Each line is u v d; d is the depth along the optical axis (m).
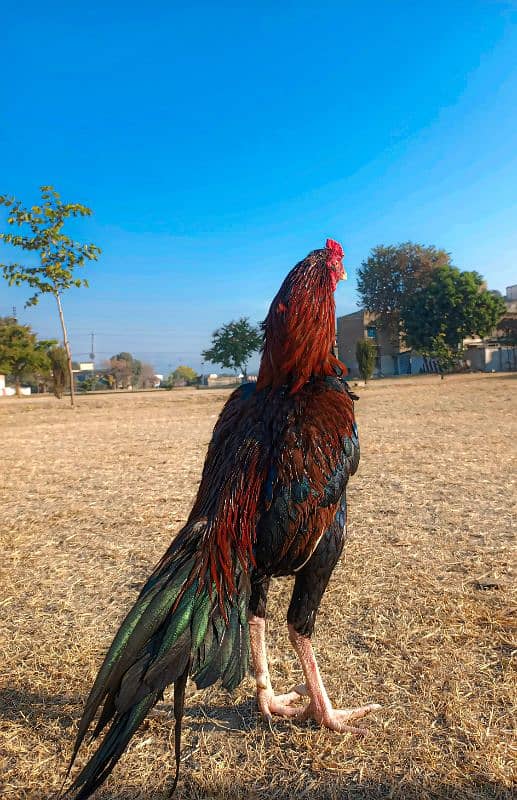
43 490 2.30
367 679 0.94
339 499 0.75
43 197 5.80
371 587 1.26
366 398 6.80
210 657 0.63
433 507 1.87
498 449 2.92
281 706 0.86
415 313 16.20
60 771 0.76
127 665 0.57
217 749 0.80
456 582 1.28
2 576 1.40
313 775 0.74
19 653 1.04
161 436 3.94
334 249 0.82
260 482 0.70
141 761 0.77
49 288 6.16
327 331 0.77
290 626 0.80
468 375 12.59
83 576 1.40
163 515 1.88
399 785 0.72
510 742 0.78
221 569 0.67
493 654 0.99
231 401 0.85
